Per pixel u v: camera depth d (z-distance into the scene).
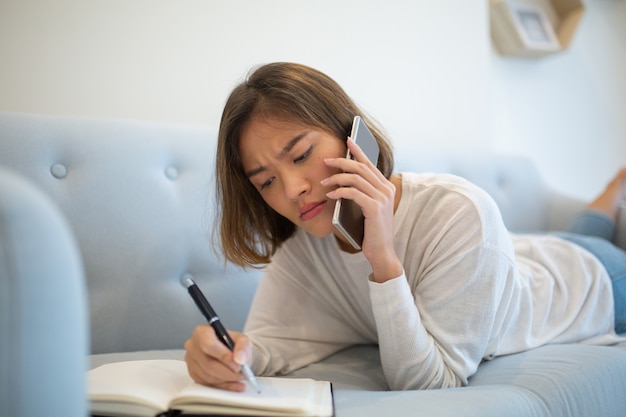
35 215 0.43
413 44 1.86
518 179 1.87
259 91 0.82
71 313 0.46
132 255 1.14
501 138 2.24
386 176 0.94
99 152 1.15
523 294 1.00
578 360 0.85
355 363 1.00
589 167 2.49
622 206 1.78
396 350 0.77
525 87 2.30
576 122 2.44
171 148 1.25
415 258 0.90
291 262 1.06
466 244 0.82
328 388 0.66
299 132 0.80
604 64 2.51
